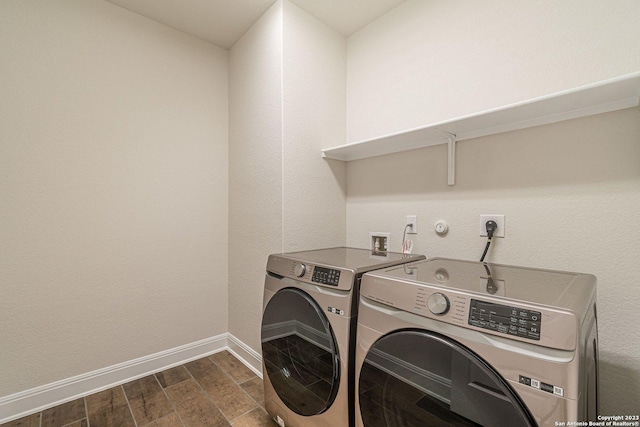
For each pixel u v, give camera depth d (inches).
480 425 29.3
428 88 64.6
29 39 61.6
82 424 57.6
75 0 67.0
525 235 51.3
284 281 56.2
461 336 30.6
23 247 61.1
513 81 52.2
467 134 57.9
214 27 81.3
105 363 70.7
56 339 64.6
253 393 68.0
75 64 66.9
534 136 50.3
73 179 66.8
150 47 77.7
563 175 47.4
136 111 75.4
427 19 64.9
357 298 44.9
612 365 42.9
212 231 88.8
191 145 84.7
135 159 75.3
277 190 70.9
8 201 59.6
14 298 60.2
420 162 66.2
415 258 58.3
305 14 73.7
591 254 44.9
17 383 60.2
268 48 73.5
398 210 70.6
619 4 42.3
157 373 76.9
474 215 57.6
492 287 34.2
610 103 42.8
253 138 79.4
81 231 67.8
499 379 27.9
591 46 44.6
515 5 52.0
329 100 79.1
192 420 59.0
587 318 29.7
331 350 45.3
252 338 79.8
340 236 81.5
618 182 42.7
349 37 83.0
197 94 86.0
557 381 24.9
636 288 41.3
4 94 59.1
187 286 84.0
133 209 75.0
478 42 56.7
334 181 80.3
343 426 43.9
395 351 36.5
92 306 69.1
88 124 68.6
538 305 27.0
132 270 74.9
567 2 46.7
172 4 72.1
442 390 32.1
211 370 78.4
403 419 35.9
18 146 60.4
